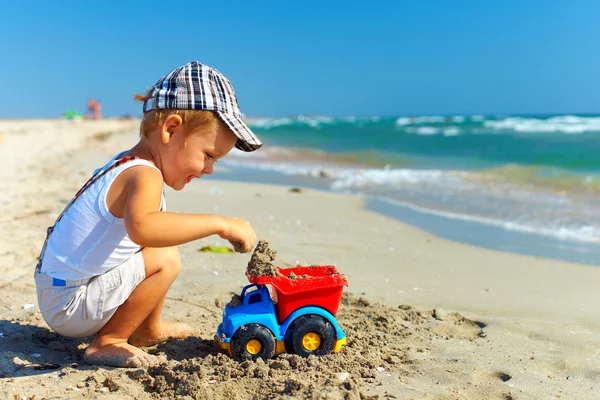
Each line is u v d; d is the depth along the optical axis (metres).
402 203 3.63
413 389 1.09
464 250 2.36
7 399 1.00
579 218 3.12
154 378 1.08
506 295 1.74
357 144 10.01
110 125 18.11
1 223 2.48
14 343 1.26
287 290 1.16
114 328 1.19
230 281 1.75
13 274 1.75
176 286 1.70
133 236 1.02
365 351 1.24
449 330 1.44
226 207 3.20
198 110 1.05
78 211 1.10
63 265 1.11
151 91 1.09
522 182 4.59
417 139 11.10
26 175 4.46
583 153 6.82
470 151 7.89
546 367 1.22
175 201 3.35
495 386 1.12
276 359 1.15
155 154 1.08
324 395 1.00
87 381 1.08
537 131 12.77
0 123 17.56
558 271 2.05
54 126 15.38
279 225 2.72
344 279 1.20
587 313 1.58
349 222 2.90
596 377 1.18
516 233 2.74
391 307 1.58
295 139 11.80
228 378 1.09
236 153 8.11
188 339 1.32
